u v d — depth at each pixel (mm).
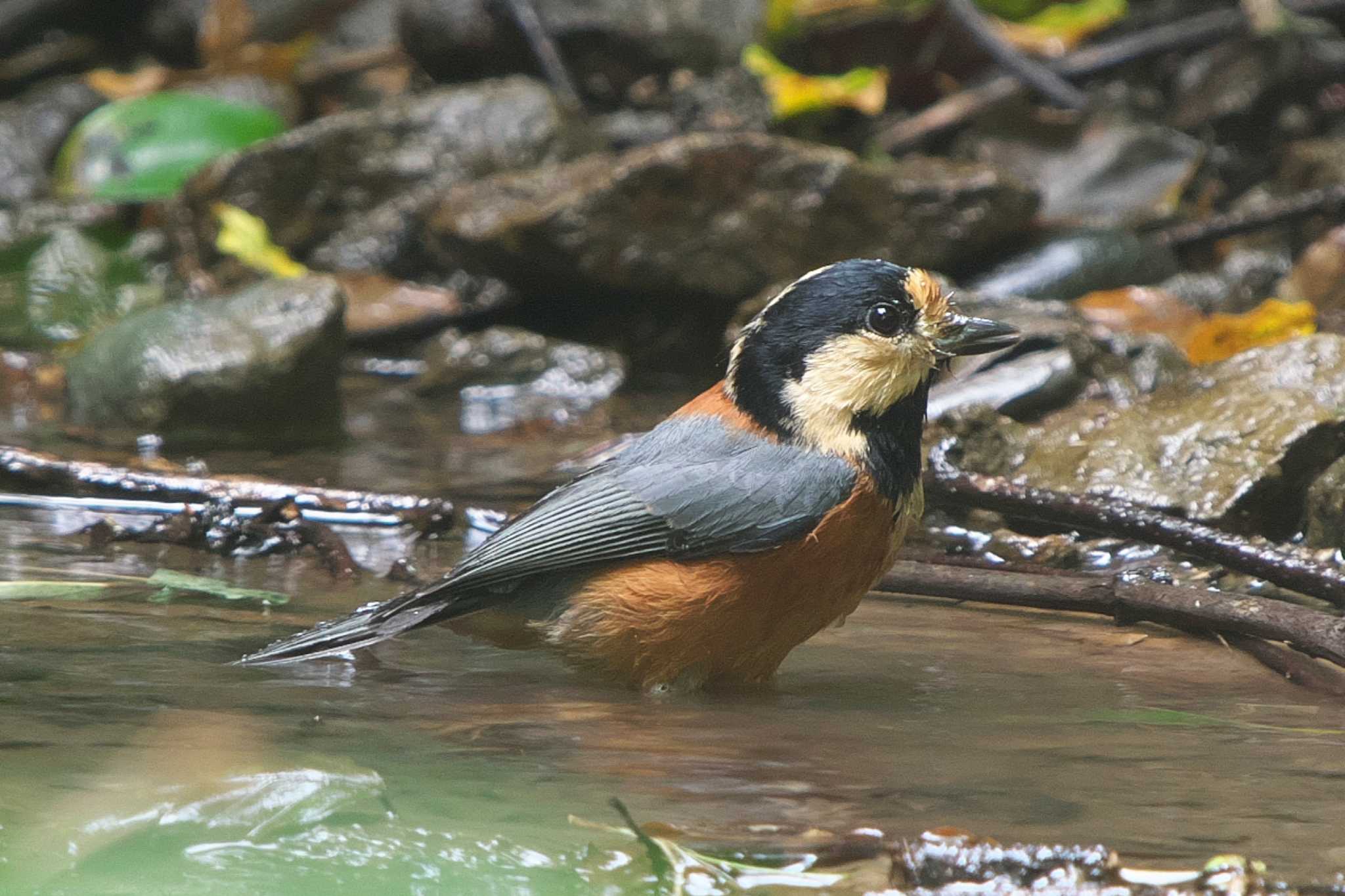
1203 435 11156
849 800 6047
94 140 20328
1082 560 10523
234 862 5348
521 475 12438
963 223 16438
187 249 18875
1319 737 6941
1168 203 18375
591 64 21047
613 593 7844
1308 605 9477
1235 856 5359
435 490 11969
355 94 23078
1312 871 5332
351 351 17375
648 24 20766
